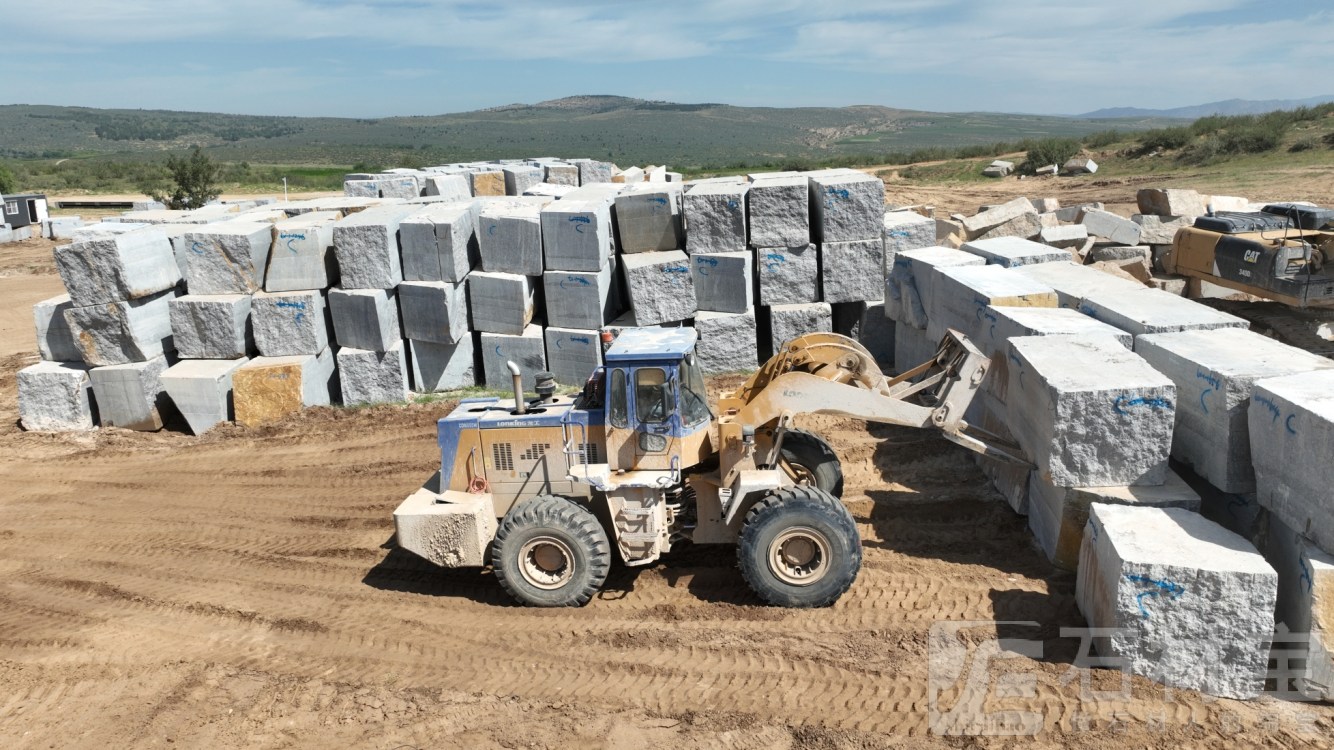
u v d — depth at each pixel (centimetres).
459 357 1379
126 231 1475
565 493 802
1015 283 1065
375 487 1091
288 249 1320
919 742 573
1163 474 728
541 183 2462
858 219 1352
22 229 3447
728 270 1345
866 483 1016
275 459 1195
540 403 838
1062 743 564
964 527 893
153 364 1316
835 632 707
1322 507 586
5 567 922
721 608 754
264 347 1333
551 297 1345
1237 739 557
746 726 602
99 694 683
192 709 657
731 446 761
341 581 859
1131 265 1516
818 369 841
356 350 1338
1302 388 644
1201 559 598
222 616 797
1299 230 1333
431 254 1323
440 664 702
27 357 1809
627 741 595
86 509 1069
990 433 855
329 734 621
